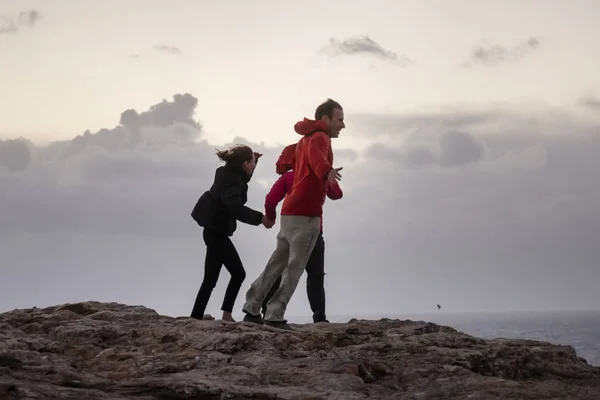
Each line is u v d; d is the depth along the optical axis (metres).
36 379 5.02
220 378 5.29
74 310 8.14
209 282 8.01
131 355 6.02
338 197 7.49
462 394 5.39
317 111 7.16
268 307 7.03
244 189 7.98
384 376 5.90
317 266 9.24
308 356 6.11
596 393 5.45
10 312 7.97
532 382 5.79
